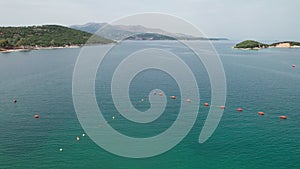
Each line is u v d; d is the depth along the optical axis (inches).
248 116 2623.0
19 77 4554.6
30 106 2940.5
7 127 2357.3
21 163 1792.6
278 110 2795.3
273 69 5457.7
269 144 2063.2
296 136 2188.7
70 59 6924.2
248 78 4495.6
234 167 1776.6
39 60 6825.8
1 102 3093.0
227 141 2112.5
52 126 2377.0
